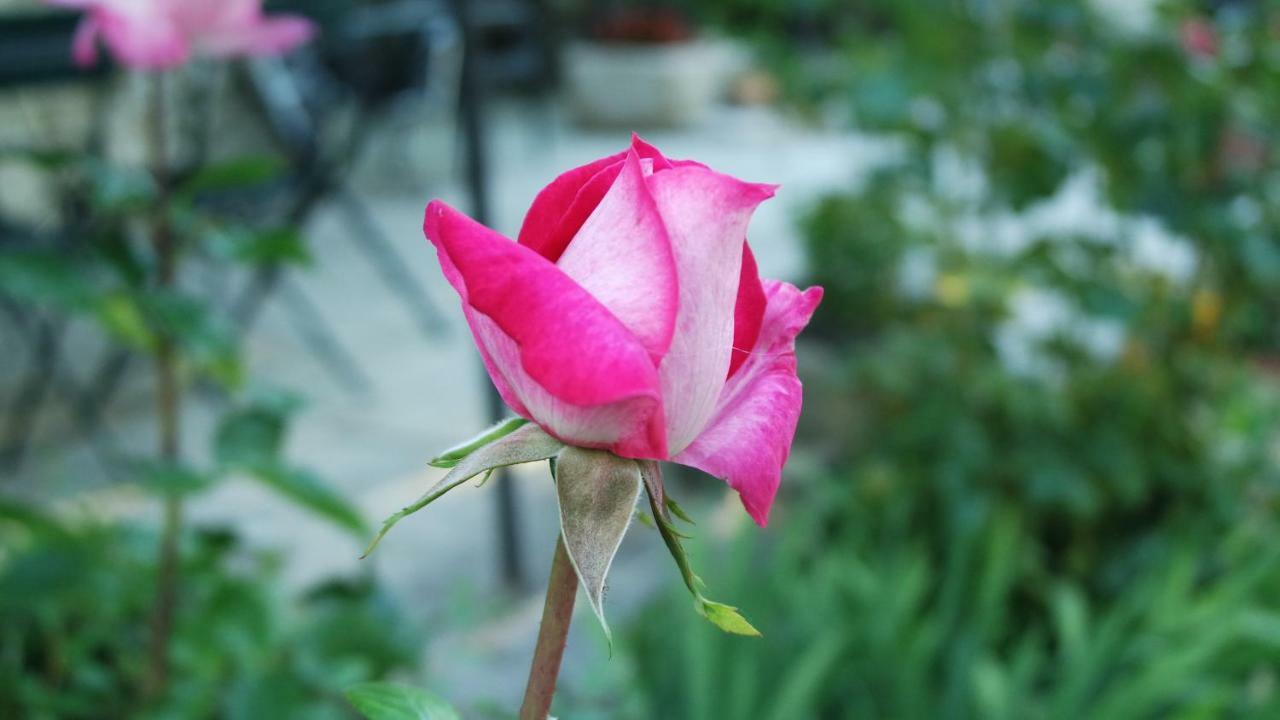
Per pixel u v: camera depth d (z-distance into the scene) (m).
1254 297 1.78
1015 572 1.45
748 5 1.90
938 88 1.58
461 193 3.74
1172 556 1.48
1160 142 1.57
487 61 3.98
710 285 0.36
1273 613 1.29
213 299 2.56
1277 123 1.57
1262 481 1.68
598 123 5.04
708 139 4.83
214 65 1.82
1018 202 1.55
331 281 2.94
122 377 2.21
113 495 1.73
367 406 2.20
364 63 2.68
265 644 0.89
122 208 0.88
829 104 1.86
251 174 0.90
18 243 1.75
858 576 1.30
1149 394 1.60
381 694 0.39
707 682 1.08
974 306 1.66
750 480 0.37
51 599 0.82
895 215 1.86
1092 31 1.57
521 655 1.27
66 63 1.51
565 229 0.38
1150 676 1.08
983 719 1.12
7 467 1.83
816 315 2.11
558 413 0.36
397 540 1.69
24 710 0.91
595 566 0.36
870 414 1.80
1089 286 1.54
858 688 1.16
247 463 0.81
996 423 1.59
